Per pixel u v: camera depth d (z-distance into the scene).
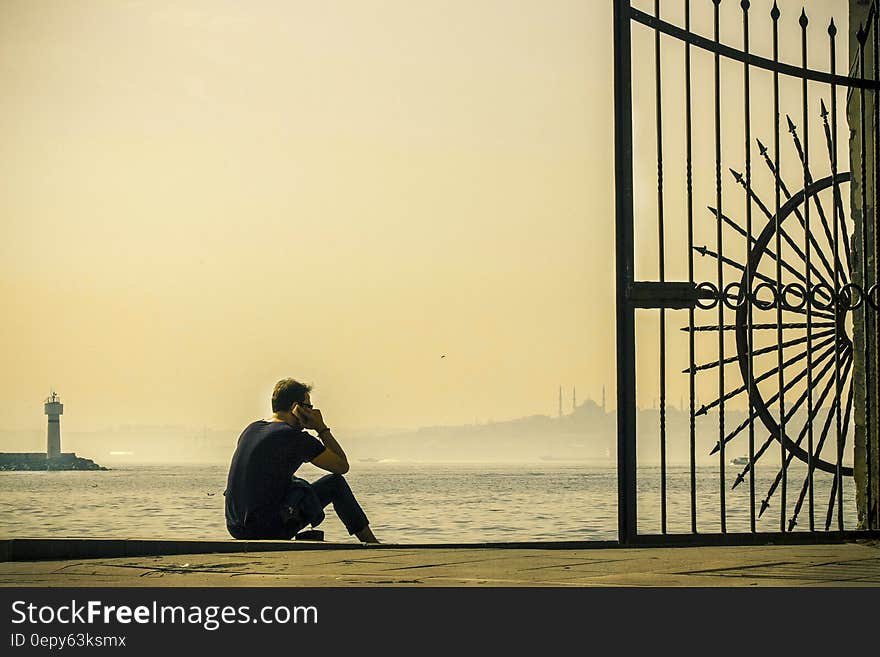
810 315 8.91
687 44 8.51
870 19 9.20
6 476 184.88
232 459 10.03
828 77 8.99
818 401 10.29
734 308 8.61
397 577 6.60
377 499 55.66
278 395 10.22
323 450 9.98
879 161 9.06
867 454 9.10
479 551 8.20
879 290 8.99
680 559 7.55
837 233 8.99
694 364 8.46
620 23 8.46
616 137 8.46
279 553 8.08
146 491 86.31
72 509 45.84
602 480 120.19
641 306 8.41
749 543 8.59
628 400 8.40
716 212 8.55
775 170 8.91
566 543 8.46
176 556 7.92
